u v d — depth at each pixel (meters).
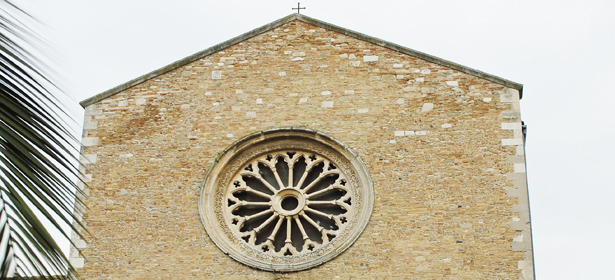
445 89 19.86
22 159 5.58
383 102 19.84
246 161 19.69
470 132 19.20
